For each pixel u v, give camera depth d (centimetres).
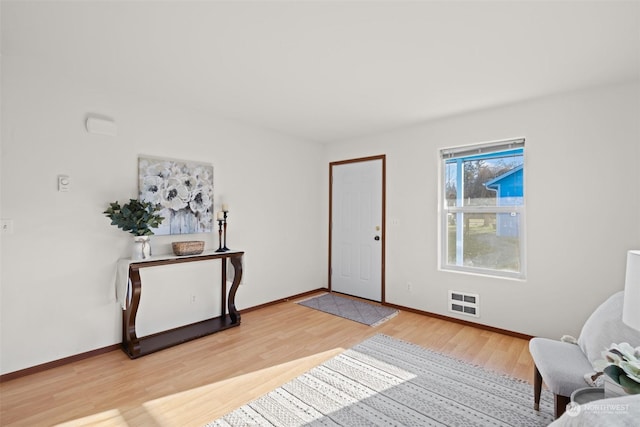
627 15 168
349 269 457
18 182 228
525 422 181
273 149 413
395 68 235
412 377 231
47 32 190
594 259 268
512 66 230
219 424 180
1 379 222
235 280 336
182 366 247
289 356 265
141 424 180
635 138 251
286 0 160
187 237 327
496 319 320
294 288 445
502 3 160
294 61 226
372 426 178
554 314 287
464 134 341
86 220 259
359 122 371
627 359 123
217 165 351
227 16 174
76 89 254
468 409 194
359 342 294
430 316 367
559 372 162
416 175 380
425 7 165
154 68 238
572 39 193
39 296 237
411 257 385
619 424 72
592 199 268
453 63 227
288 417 186
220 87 273
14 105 226
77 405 197
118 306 276
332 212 477
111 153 273
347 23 180
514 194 318
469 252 349
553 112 286
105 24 181
